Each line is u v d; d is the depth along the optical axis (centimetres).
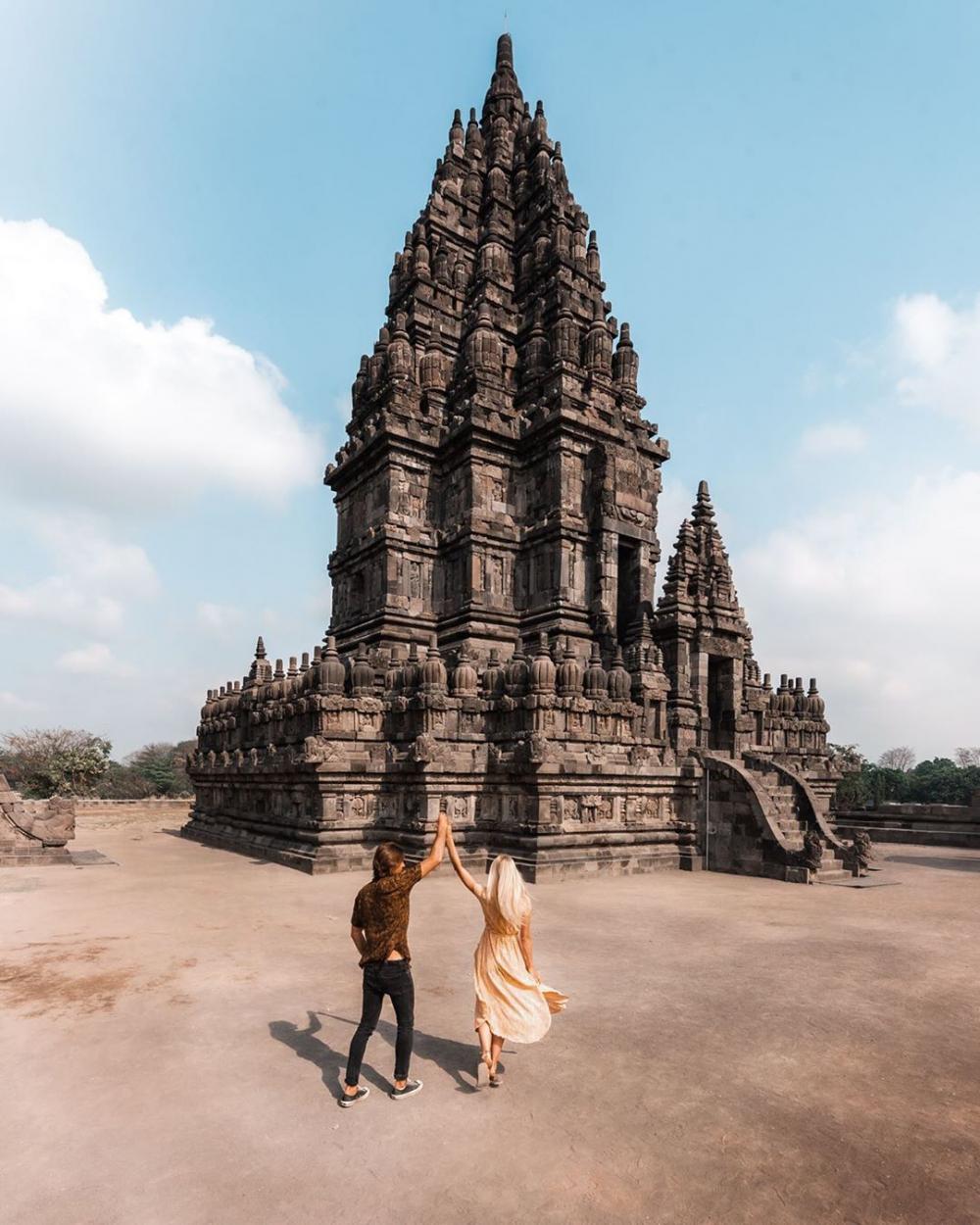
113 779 8712
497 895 712
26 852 2366
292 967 1096
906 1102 679
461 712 2289
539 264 3631
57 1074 717
